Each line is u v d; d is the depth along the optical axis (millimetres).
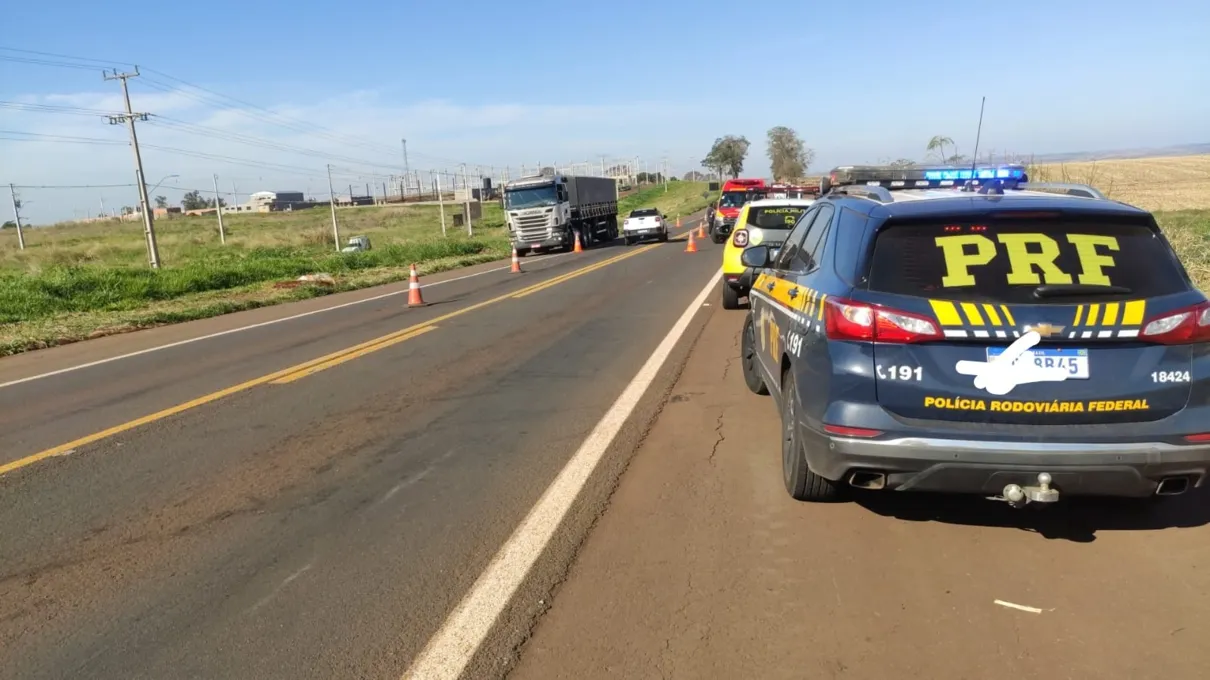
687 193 123062
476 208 75188
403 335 11516
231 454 5996
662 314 12664
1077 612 3324
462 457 5711
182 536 4484
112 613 3633
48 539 4508
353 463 5676
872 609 3412
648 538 4215
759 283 6562
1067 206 3865
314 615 3545
